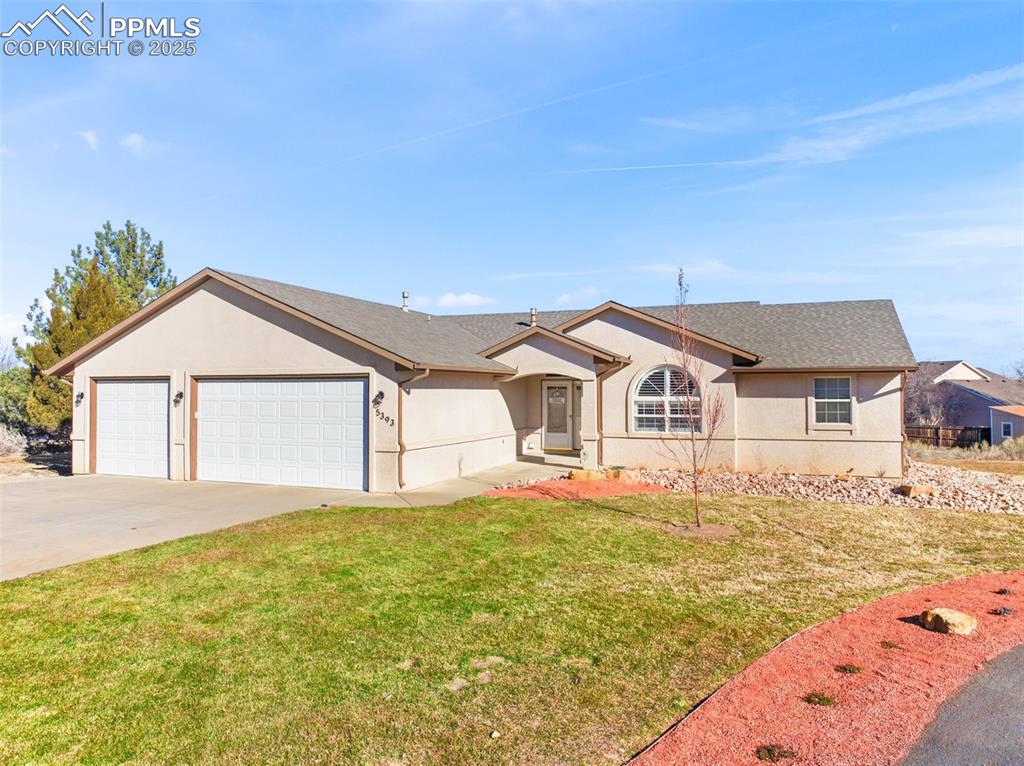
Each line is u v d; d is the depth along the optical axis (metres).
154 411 15.85
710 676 4.95
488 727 4.23
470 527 10.09
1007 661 5.14
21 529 10.01
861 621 6.09
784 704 4.45
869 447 15.49
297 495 13.10
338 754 3.93
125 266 26.06
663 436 16.66
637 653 5.38
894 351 15.65
